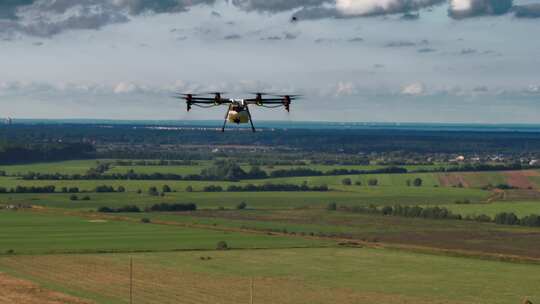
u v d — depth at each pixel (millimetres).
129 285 134750
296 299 128750
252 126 75500
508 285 147375
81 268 153375
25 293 123938
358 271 160125
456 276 156375
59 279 139375
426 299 132375
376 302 128625
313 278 150875
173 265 161125
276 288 138500
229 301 123875
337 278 151625
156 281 140750
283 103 75000
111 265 158750
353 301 128875
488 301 132000
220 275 150625
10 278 139000
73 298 120625
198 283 140250
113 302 119125
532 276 157500
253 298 127688
